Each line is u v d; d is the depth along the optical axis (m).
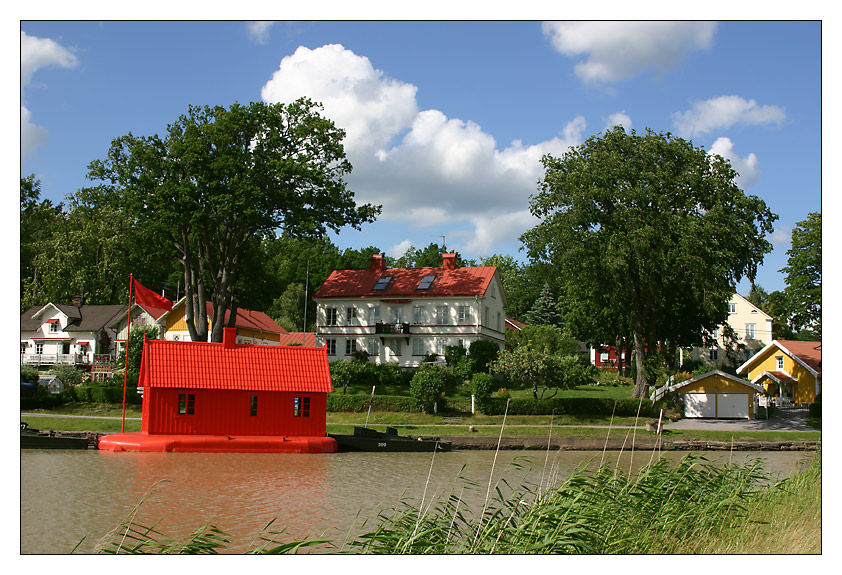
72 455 35.28
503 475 31.48
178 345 39.94
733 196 50.66
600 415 52.03
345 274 73.25
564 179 52.84
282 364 41.28
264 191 54.97
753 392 55.12
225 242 57.41
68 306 76.81
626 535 14.32
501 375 61.81
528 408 51.72
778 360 64.94
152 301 63.22
